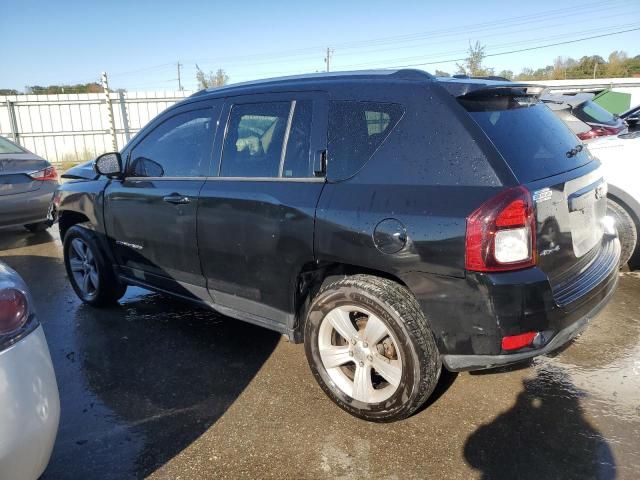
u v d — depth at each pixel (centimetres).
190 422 289
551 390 312
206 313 449
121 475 248
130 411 301
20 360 189
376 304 263
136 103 2236
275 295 316
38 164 725
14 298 195
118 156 411
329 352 294
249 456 260
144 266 406
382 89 278
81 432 282
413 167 257
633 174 466
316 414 294
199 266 357
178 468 252
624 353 355
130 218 403
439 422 283
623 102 1806
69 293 511
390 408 269
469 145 246
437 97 259
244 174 329
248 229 317
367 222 261
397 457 256
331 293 283
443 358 255
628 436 268
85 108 2136
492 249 230
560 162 279
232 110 344
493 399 304
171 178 375
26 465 185
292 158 305
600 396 304
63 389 327
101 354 374
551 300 240
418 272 249
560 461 250
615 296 452
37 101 2061
